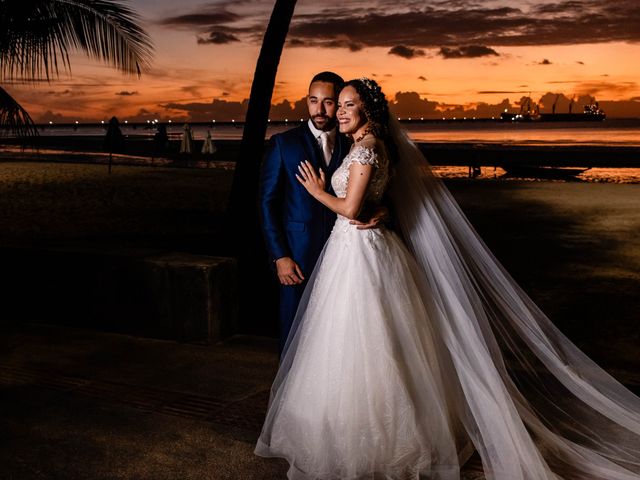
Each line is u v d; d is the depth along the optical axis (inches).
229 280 220.8
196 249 420.2
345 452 130.9
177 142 1967.3
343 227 141.1
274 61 396.8
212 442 149.9
